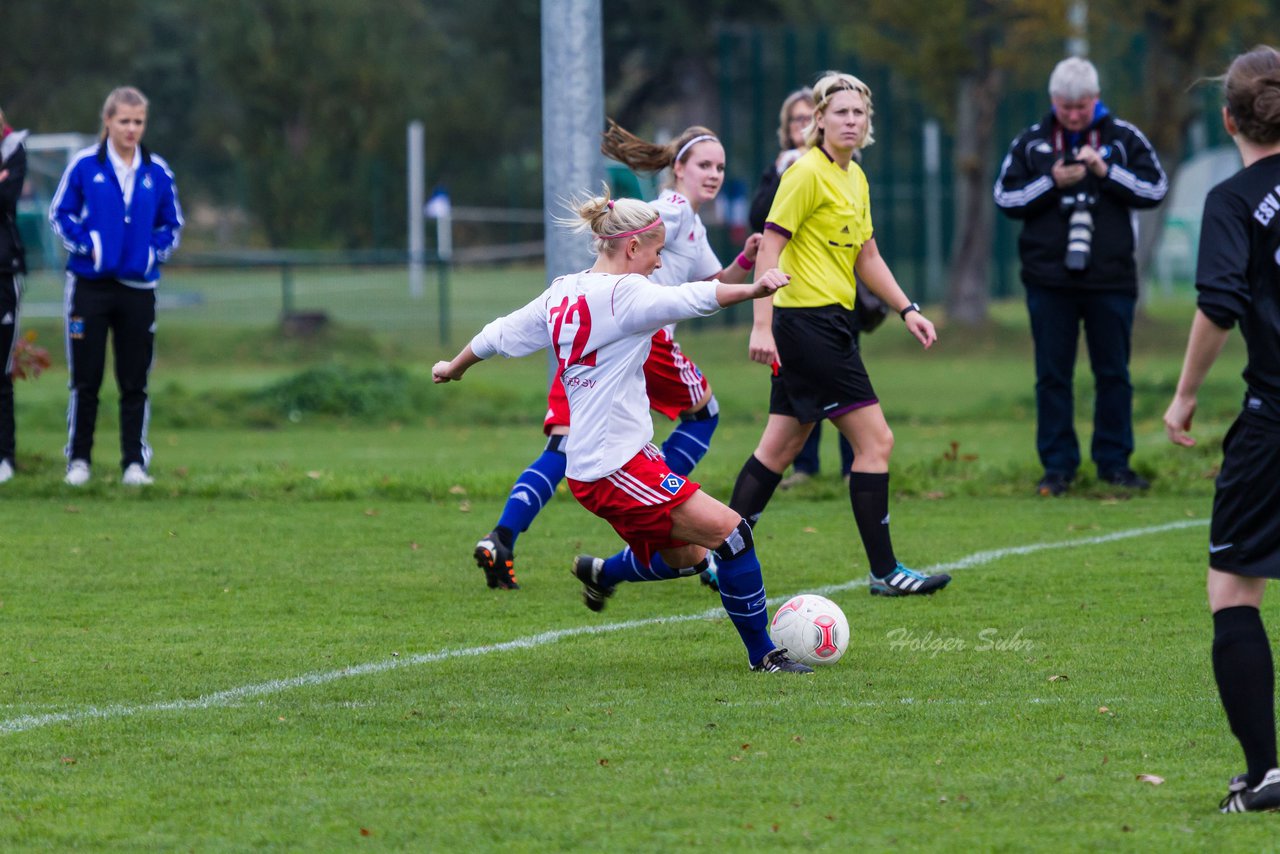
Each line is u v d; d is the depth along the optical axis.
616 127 28.97
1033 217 37.25
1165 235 135.38
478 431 60.31
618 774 16.25
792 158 33.06
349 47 180.38
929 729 17.89
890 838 14.21
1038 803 15.15
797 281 26.47
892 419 62.50
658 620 24.83
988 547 31.17
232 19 179.62
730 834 14.35
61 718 18.72
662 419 58.94
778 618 21.48
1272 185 14.88
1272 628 23.19
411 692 19.97
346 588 27.50
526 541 32.44
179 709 19.14
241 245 174.75
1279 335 14.74
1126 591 26.52
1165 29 95.56
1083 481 38.66
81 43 187.25
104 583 27.80
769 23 187.00
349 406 64.12
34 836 14.52
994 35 107.94
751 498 27.58
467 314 119.25
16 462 42.19
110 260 37.56
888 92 123.44
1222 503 15.13
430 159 185.50
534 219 168.50
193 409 62.38
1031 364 92.50
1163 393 66.50
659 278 28.11
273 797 15.61
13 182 37.81
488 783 16.00
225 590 27.22
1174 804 15.10
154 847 14.21
